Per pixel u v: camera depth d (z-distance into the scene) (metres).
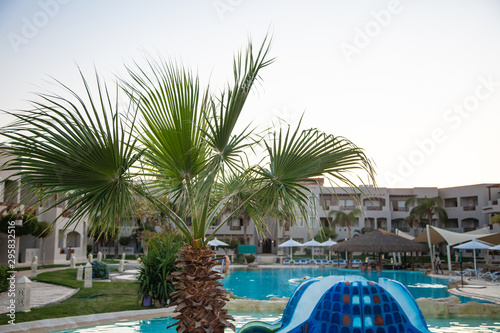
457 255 48.19
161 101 5.81
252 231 63.47
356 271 33.09
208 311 5.71
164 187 6.34
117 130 5.32
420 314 5.90
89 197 5.52
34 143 4.98
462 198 65.06
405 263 36.59
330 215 61.62
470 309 11.52
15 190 5.21
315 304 5.93
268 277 27.39
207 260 5.88
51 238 34.47
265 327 6.21
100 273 20.92
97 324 9.66
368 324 5.39
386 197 64.75
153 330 9.07
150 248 13.30
